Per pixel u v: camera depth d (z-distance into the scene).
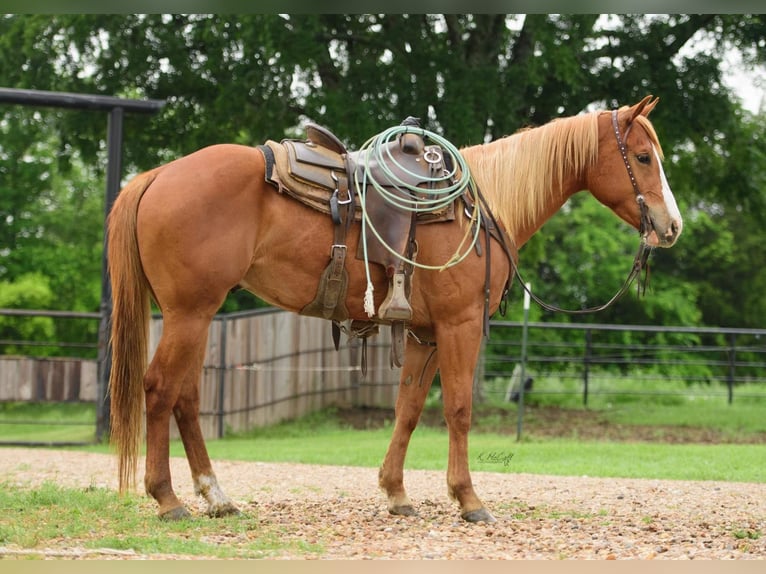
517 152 6.24
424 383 6.18
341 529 5.62
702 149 16.75
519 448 11.12
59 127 16.20
